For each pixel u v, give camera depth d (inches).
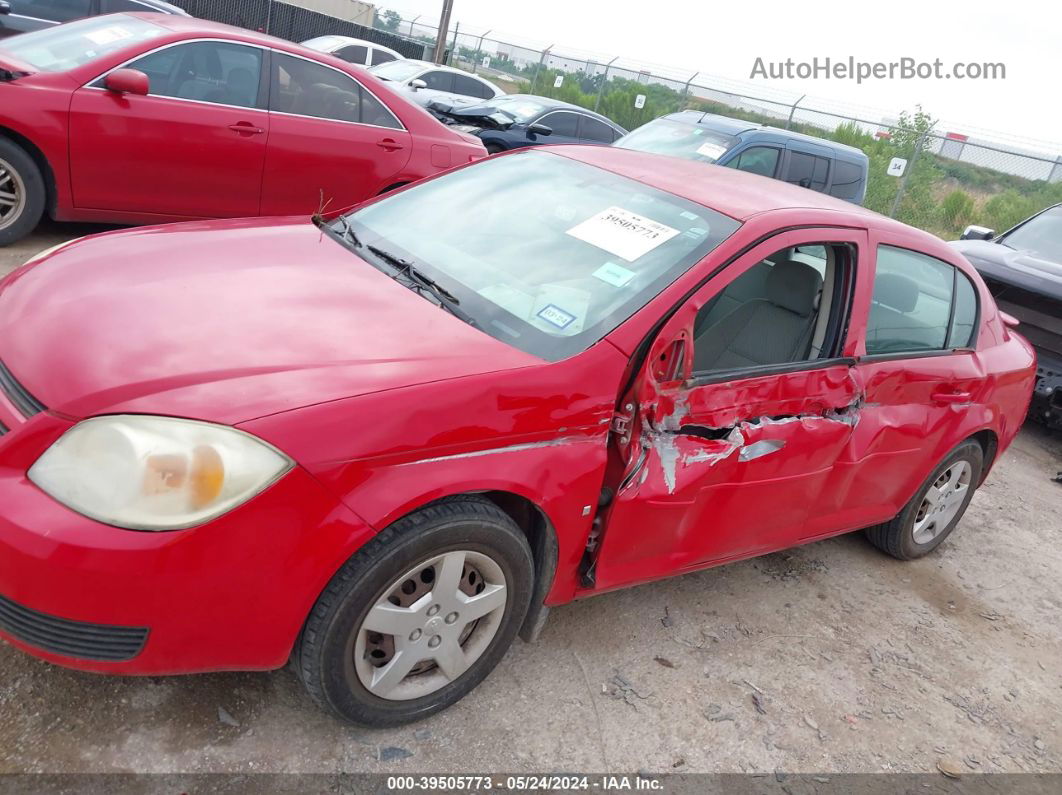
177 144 228.5
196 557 75.2
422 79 586.2
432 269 116.1
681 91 778.8
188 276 104.3
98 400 79.2
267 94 241.8
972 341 156.4
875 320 131.3
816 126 713.6
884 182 678.5
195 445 76.1
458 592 92.9
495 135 459.2
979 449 165.3
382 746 94.7
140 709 91.6
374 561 83.0
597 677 114.0
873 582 160.7
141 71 222.4
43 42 233.3
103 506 74.8
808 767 108.6
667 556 114.8
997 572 178.2
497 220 126.0
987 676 139.6
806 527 135.3
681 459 106.0
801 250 125.4
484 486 88.2
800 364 119.6
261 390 81.4
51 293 99.3
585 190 129.2
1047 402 260.8
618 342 99.8
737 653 127.5
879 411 134.4
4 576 75.0
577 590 108.2
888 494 149.4
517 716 103.8
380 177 263.9
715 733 109.8
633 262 110.8
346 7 1134.4
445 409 85.9
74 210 224.2
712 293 106.2
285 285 104.8
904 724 122.0
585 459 96.7
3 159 209.0
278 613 80.5
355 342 92.9
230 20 805.9
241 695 96.6
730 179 134.5
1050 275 267.7
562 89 843.4
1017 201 656.4
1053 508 219.6
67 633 76.4
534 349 100.0
